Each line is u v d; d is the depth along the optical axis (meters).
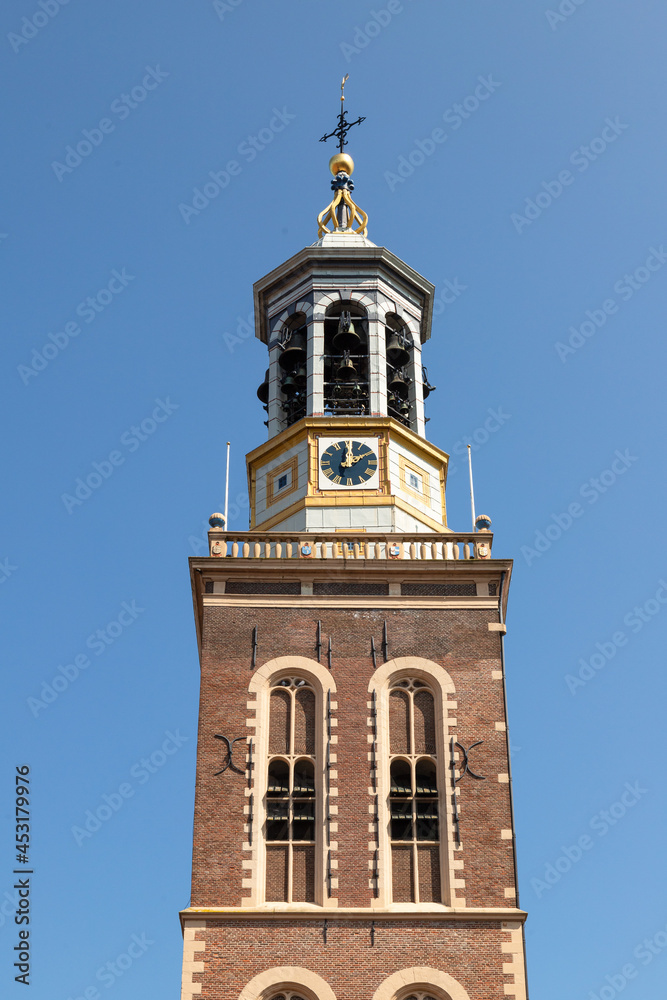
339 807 44.91
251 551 50.41
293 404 57.50
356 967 41.97
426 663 47.78
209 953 42.06
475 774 45.66
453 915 42.88
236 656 47.78
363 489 53.44
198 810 44.66
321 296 58.38
